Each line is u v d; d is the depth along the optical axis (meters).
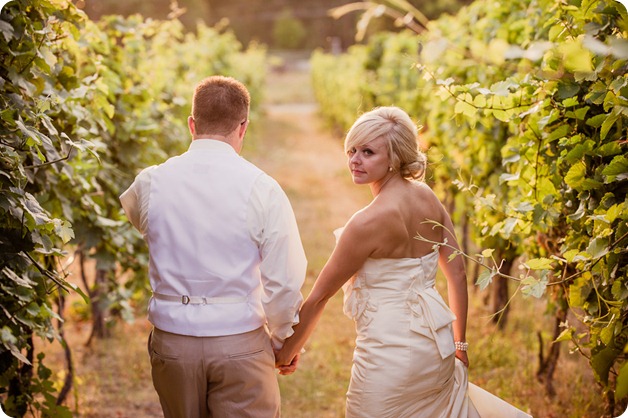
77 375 5.42
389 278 3.10
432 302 3.10
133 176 5.61
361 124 3.12
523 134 3.92
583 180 3.14
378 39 15.38
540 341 5.02
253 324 2.93
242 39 64.94
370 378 3.08
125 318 5.21
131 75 6.03
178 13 7.41
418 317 3.08
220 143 3.00
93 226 4.62
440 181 7.36
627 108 2.86
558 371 5.20
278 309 2.92
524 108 3.61
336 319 6.80
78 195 4.25
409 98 9.76
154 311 2.96
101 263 4.87
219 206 2.90
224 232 2.88
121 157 5.45
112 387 5.25
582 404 4.51
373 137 3.09
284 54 62.88
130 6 38.50
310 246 9.34
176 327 2.88
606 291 3.17
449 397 3.22
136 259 5.52
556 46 3.45
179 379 2.90
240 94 3.04
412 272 3.11
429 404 3.13
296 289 2.92
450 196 7.45
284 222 2.91
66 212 4.02
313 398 5.06
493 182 5.43
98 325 6.14
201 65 10.64
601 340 3.05
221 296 2.89
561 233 3.85
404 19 4.43
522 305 6.83
